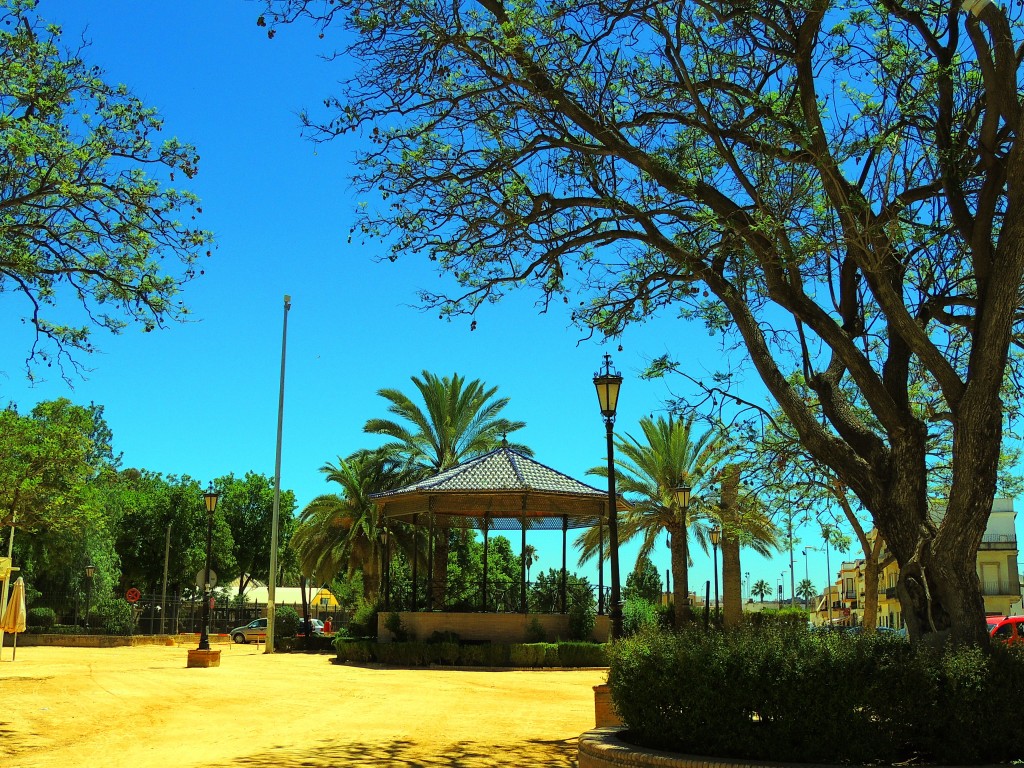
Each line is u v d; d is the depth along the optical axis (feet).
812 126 35.91
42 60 41.65
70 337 47.52
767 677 28.86
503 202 41.22
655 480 120.67
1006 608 206.18
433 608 122.21
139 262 46.11
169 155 44.83
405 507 113.39
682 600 118.93
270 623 126.52
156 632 192.34
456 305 43.65
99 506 165.78
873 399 34.12
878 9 37.73
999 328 30.66
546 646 100.42
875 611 68.08
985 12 31.99
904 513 32.73
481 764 36.17
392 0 36.94
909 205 39.27
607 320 45.32
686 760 28.19
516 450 135.03
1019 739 28.04
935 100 37.24
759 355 37.01
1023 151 29.91
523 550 110.01
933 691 27.94
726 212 38.29
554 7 37.60
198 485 228.02
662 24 37.04
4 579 113.09
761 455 59.62
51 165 40.70
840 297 39.04
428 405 134.21
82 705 53.78
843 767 27.25
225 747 40.50
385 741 42.60
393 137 40.27
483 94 40.24
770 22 35.81
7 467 111.86
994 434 30.76
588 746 32.35
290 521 248.11
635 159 38.88
